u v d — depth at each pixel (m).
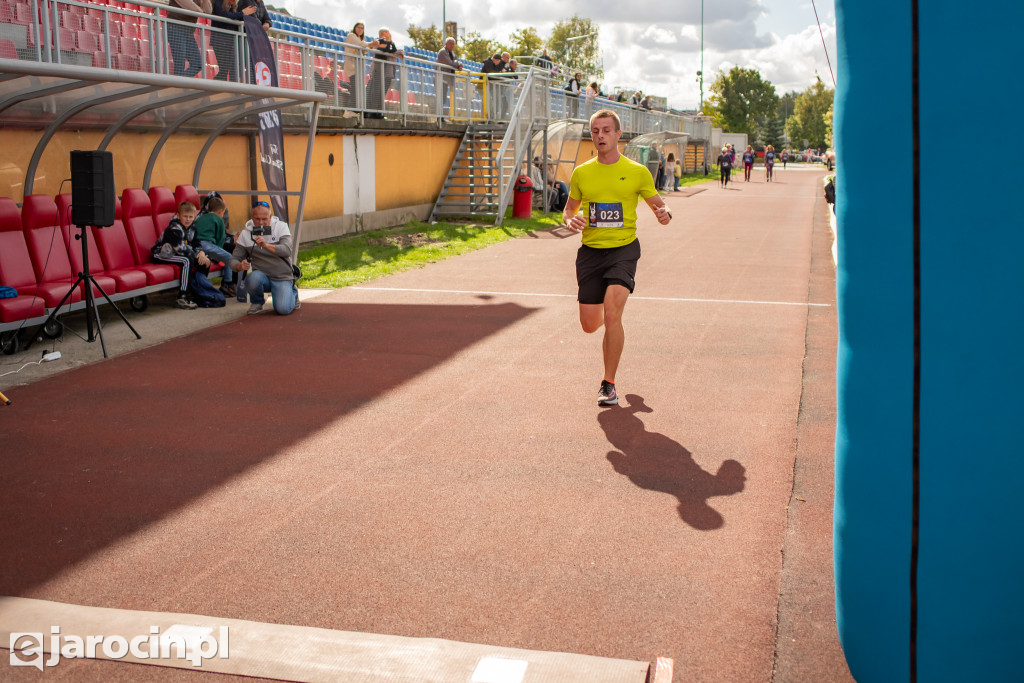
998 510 2.30
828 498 4.52
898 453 2.40
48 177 9.69
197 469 4.96
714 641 3.19
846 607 2.64
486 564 3.79
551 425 5.74
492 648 3.10
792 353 7.75
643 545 3.98
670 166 36.84
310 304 10.17
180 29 12.05
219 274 10.49
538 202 24.20
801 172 67.25
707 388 6.63
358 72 17.05
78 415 5.95
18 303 7.45
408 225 19.31
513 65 24.70
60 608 3.41
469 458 5.12
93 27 10.77
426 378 6.93
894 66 2.27
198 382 6.79
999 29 2.14
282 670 2.99
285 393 6.49
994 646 2.37
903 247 2.31
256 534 4.11
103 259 9.20
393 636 3.19
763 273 12.70
